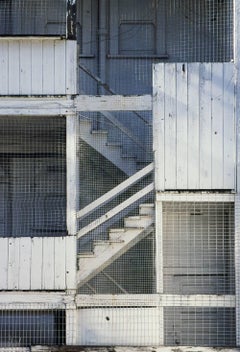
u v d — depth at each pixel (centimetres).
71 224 1255
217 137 1262
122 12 1465
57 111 1266
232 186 1262
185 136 1264
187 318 1300
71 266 1252
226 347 1234
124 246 1267
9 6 1413
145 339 1257
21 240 1252
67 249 1252
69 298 1251
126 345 1252
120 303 1257
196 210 1298
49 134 1398
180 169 1262
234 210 1269
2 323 1285
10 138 1408
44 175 1414
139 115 1396
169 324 1302
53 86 1266
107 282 1343
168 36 1452
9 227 1414
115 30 1465
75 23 1266
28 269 1252
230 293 1280
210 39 1412
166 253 1298
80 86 1435
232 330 1286
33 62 1266
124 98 1270
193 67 1266
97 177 1383
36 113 1266
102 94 1435
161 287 1260
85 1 1467
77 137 1270
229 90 1265
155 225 1262
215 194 1265
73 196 1257
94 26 1466
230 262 1286
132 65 1459
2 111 1266
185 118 1264
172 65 1266
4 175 1423
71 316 1252
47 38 1259
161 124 1264
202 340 1296
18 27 1414
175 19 1448
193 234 1298
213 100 1264
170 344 1295
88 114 1403
